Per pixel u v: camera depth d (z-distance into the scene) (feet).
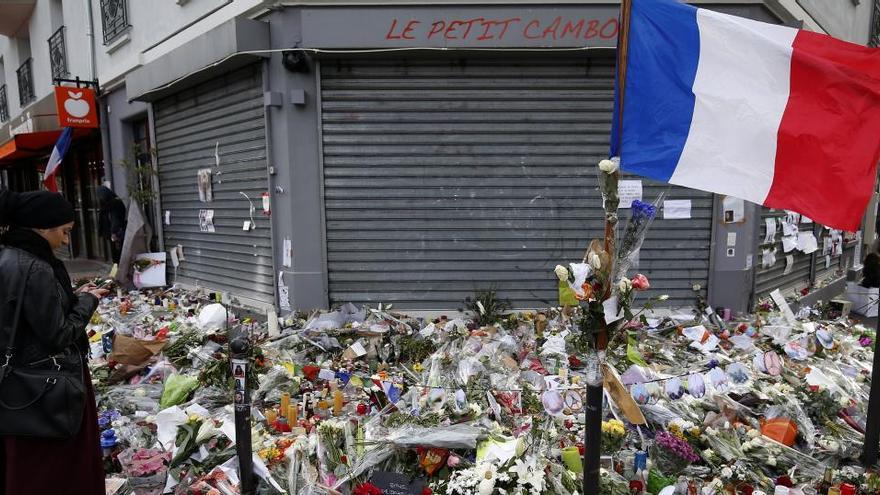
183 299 24.38
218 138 23.58
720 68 8.32
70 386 7.75
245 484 9.01
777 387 13.35
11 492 7.54
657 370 14.62
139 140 31.68
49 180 32.89
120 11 29.68
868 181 8.00
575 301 8.04
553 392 10.59
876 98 7.95
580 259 20.18
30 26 45.29
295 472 9.62
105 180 33.68
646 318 18.88
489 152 19.86
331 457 10.18
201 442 10.56
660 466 9.93
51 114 37.27
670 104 8.37
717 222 20.27
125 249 27.20
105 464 10.69
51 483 7.80
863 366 16.15
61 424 7.63
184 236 27.09
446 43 18.80
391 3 18.69
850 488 9.02
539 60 19.52
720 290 20.49
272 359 15.35
